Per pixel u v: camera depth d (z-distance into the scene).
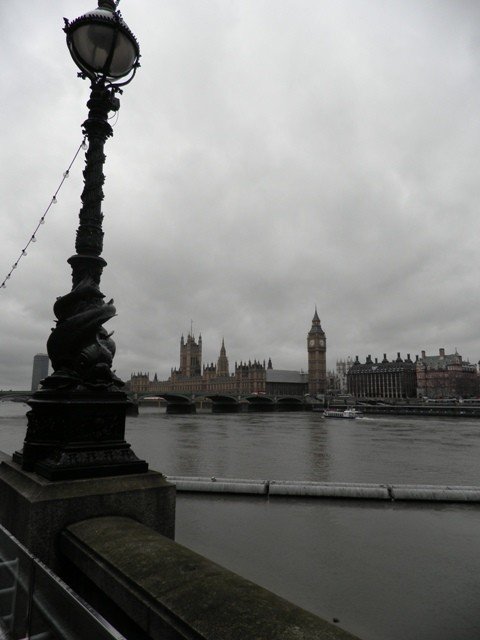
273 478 27.48
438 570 6.30
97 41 5.45
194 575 3.22
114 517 4.49
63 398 5.00
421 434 67.94
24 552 3.54
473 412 127.06
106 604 3.46
